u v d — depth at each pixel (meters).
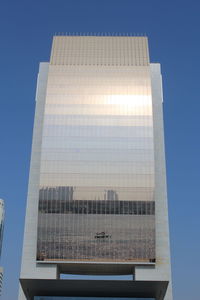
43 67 161.88
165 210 144.38
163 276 137.62
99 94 154.88
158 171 148.50
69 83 156.12
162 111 155.88
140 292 132.12
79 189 144.12
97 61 160.75
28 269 139.25
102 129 150.38
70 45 164.75
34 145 151.75
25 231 143.00
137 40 167.12
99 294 133.12
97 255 139.00
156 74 161.38
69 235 140.75
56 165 146.25
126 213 142.12
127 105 153.50
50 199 143.50
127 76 158.38
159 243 141.12
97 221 141.50
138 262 138.38
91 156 147.25
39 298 134.12
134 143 148.88
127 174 145.75
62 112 152.12
